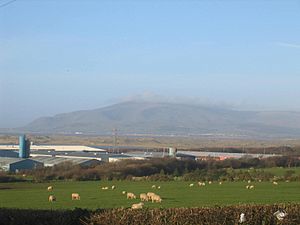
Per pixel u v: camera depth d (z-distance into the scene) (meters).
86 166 127.81
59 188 98.75
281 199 72.06
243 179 122.06
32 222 28.30
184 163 134.38
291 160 147.88
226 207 31.88
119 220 29.17
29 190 93.69
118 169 125.44
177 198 75.69
